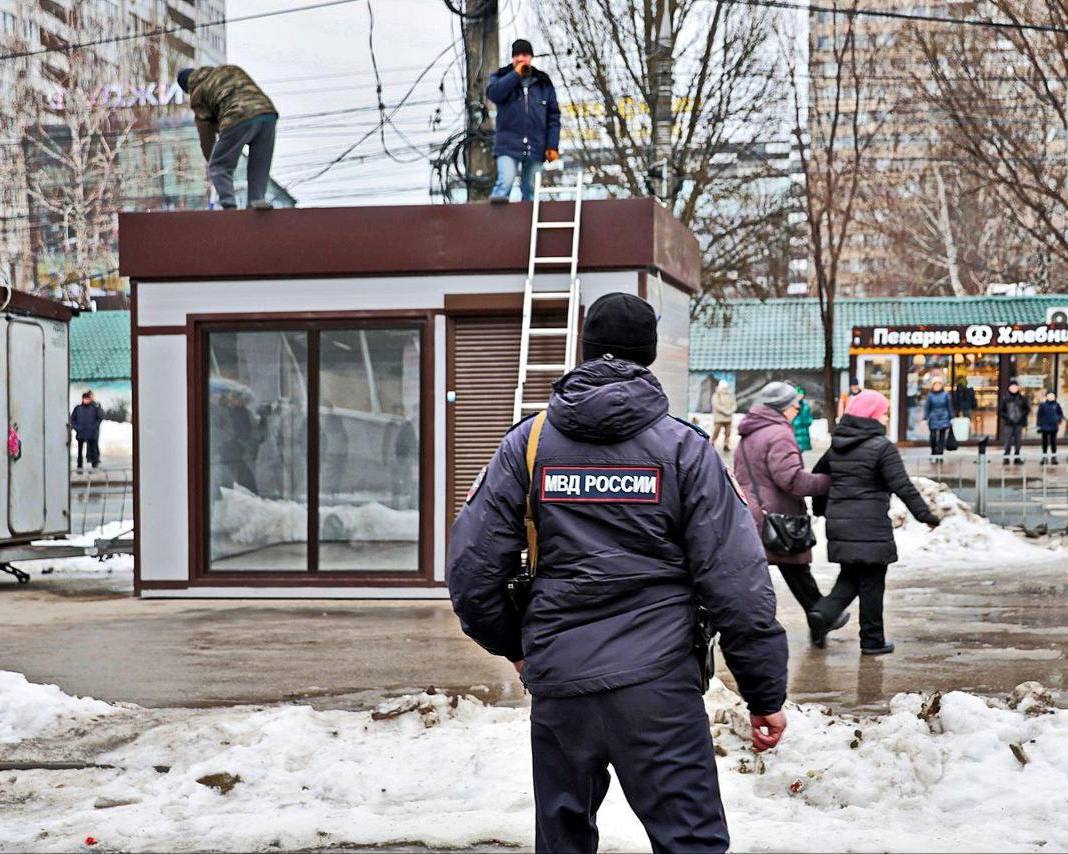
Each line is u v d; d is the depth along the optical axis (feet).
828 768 17.01
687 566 10.65
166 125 149.48
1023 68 86.17
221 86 37.63
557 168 88.43
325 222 36.60
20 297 43.80
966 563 43.96
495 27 43.93
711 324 103.81
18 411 43.80
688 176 87.81
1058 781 16.06
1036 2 77.66
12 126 144.36
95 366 139.03
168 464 37.68
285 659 27.40
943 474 57.67
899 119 127.34
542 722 10.66
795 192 99.76
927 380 104.32
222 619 33.40
